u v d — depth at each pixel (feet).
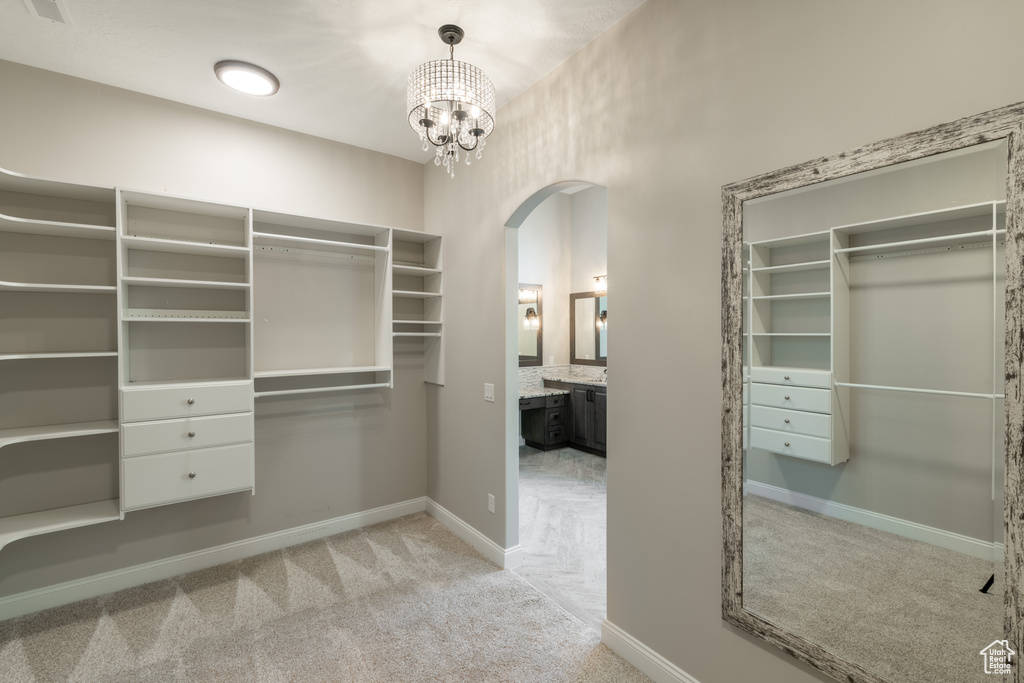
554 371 20.17
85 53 7.29
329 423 10.57
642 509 6.39
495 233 9.29
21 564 7.57
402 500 11.64
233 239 9.32
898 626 4.10
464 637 7.05
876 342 4.21
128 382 8.20
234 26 6.66
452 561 9.39
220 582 8.55
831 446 4.53
